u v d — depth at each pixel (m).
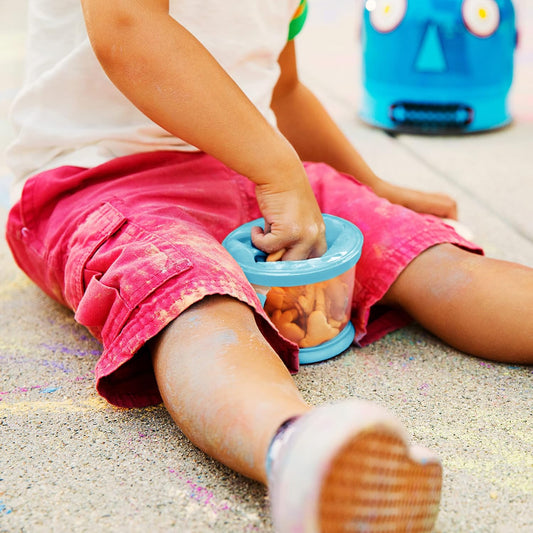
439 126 1.92
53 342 1.01
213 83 0.80
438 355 0.93
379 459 0.51
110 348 0.77
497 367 0.90
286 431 0.56
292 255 0.86
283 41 1.05
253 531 0.63
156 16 0.78
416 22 1.82
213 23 0.95
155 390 0.84
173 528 0.64
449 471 0.71
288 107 1.24
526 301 0.85
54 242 0.92
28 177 1.00
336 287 0.89
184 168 0.97
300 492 0.48
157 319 0.73
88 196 0.93
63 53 0.99
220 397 0.64
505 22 1.84
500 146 1.81
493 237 1.28
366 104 2.02
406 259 0.92
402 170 1.65
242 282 0.78
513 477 0.70
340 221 0.94
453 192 1.51
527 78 2.41
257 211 1.02
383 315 1.01
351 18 3.46
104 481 0.70
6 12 3.60
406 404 0.82
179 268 0.75
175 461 0.73
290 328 0.90
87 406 0.84
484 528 0.63
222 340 0.70
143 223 0.83
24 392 0.88
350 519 0.50
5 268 1.26
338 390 0.85
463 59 1.83
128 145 0.98
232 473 0.71
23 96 1.01
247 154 0.82
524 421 0.78
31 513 0.66
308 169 1.11
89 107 0.98
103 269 0.82
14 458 0.74
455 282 0.89
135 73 0.78
